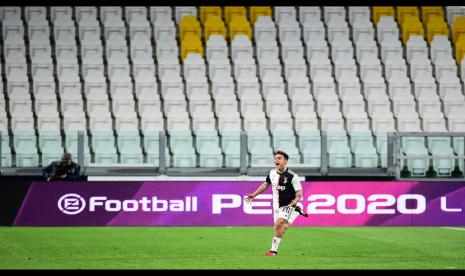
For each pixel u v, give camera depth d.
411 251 39.28
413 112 70.75
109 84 70.62
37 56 70.88
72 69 70.56
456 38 76.56
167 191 54.41
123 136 59.91
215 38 74.06
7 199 53.75
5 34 71.56
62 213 53.97
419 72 73.56
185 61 72.06
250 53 73.12
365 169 59.91
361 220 54.62
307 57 73.88
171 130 66.75
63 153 59.56
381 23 76.44
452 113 71.62
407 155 58.44
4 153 58.22
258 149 60.28
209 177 59.97
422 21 78.19
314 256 37.06
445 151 59.25
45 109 67.94
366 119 69.88
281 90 70.75
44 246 41.19
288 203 37.12
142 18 74.62
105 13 74.38
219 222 54.53
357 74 73.31
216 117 69.00
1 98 67.69
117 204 54.16
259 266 33.06
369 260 35.53
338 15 76.75
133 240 44.50
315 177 59.97
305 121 69.12
